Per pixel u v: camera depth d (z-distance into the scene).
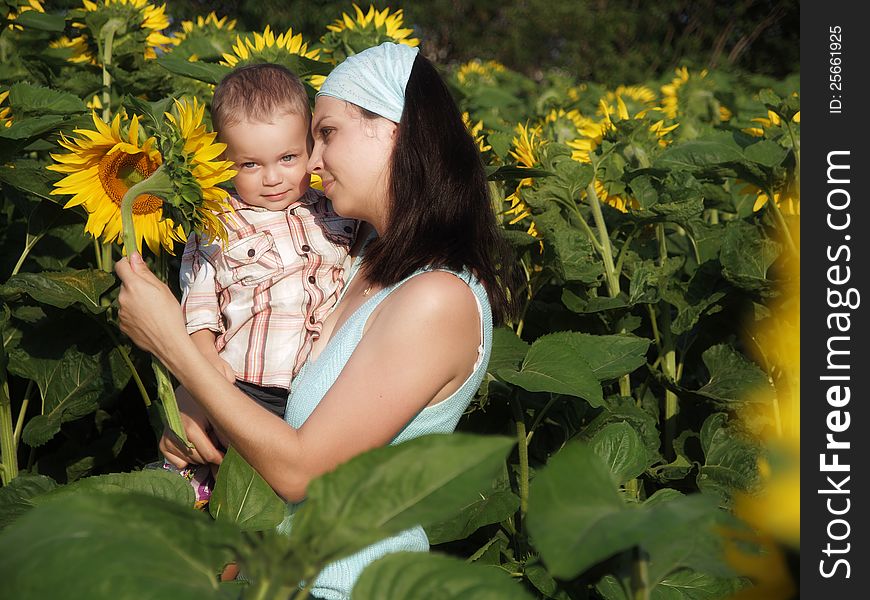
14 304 2.31
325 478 0.78
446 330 1.65
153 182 1.66
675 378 2.55
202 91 2.94
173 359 1.61
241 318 2.08
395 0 14.79
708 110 4.41
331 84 1.81
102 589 0.67
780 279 2.41
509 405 2.39
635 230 2.51
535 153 2.45
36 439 2.22
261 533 1.36
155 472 1.30
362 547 0.77
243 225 2.09
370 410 1.60
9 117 2.36
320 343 1.92
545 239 2.44
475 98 4.82
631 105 4.48
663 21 16.72
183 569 0.71
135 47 2.87
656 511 0.77
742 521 0.84
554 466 0.79
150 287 1.62
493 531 2.27
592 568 0.98
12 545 0.70
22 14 2.96
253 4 12.94
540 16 16.12
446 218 1.74
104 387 2.29
